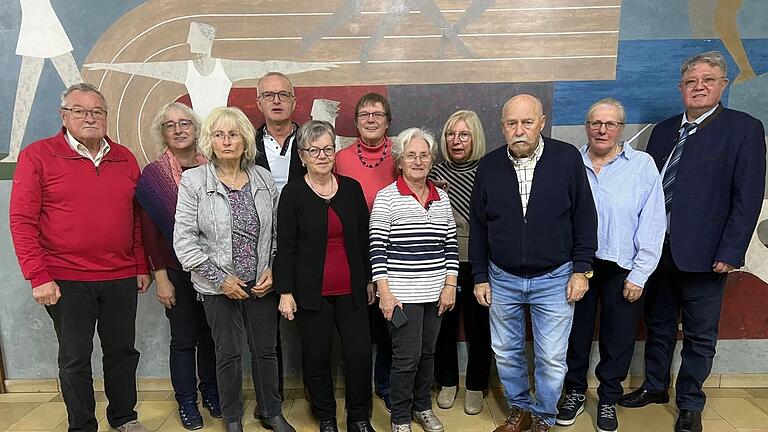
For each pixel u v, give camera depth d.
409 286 1.87
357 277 1.92
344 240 1.90
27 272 1.79
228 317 1.93
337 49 2.38
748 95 2.37
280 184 2.20
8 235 2.49
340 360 2.58
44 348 2.60
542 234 1.81
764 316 2.53
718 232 1.98
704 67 1.92
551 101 2.40
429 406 2.15
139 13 2.36
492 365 2.60
